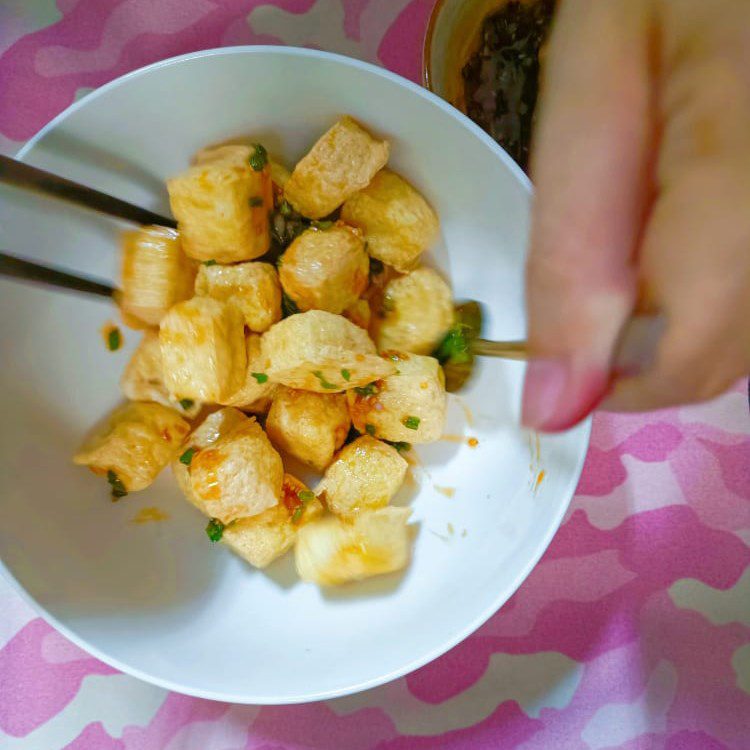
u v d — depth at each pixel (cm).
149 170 28
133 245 28
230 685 27
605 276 14
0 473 27
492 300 29
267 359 28
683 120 13
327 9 30
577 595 31
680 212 13
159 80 26
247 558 29
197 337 27
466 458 30
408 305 29
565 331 14
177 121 27
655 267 13
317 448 29
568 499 26
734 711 31
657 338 13
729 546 31
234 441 28
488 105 29
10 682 30
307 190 27
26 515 27
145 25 30
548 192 15
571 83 15
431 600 28
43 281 25
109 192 27
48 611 26
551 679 31
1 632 30
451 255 29
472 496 29
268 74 26
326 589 29
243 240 28
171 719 30
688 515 31
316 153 27
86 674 30
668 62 14
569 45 15
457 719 31
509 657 31
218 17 30
